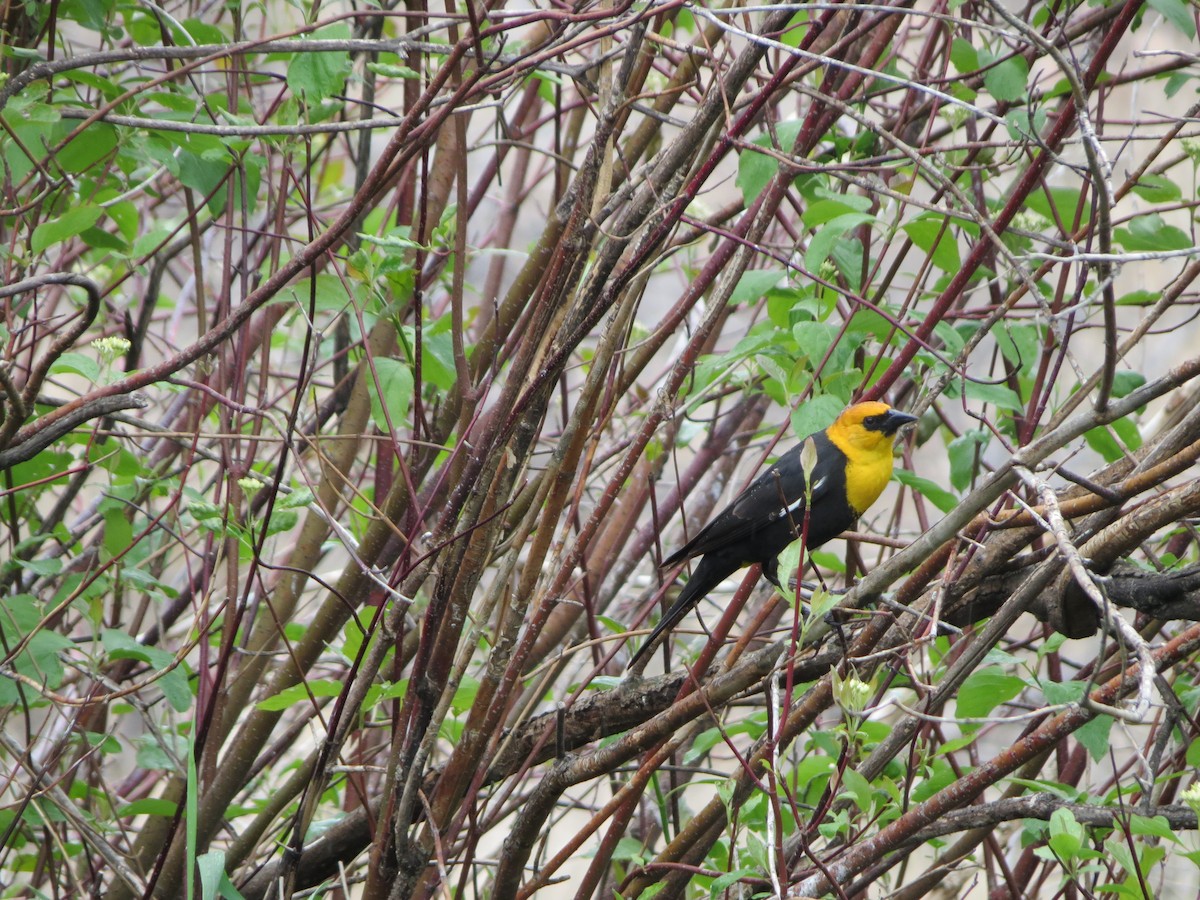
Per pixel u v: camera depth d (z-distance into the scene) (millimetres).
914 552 5801
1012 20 5203
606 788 15141
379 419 7426
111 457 8570
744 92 9492
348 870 8820
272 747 10555
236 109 8898
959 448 8797
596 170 6508
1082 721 5969
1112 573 6984
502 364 8641
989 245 7215
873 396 7715
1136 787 7910
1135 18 8898
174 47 7617
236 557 7969
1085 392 7348
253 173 8859
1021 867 8656
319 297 7461
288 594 9266
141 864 9062
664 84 10016
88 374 6941
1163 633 9000
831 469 8938
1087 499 6406
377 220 11148
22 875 12047
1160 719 8102
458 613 6539
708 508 11836
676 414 7551
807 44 6488
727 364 7863
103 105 8484
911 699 8695
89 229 8703
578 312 6426
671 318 7340
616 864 9195
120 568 8297
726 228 9391
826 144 11617
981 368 14305
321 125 7480
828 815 7125
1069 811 5773
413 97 8977
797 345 7965
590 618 8664
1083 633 7102
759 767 6715
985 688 6547
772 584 9055
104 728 9805
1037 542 8227
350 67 8203
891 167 8164
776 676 5887
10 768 10422
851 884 7129
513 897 7242
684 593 9188
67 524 12125
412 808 6625
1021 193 7105
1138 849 8203
